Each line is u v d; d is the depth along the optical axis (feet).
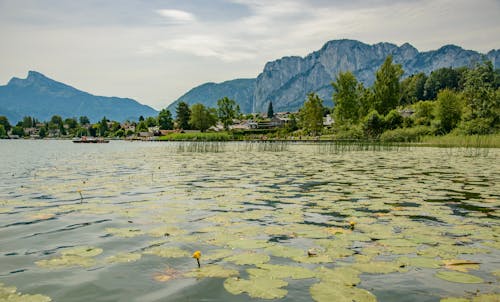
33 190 28.76
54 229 16.97
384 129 177.68
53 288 10.56
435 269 11.84
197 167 48.60
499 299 9.66
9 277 11.39
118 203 23.15
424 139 142.92
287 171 42.37
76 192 27.63
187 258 12.94
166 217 19.20
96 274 11.60
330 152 86.89
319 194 26.14
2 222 18.31
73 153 98.84
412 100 376.27
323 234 15.74
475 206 21.70
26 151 117.29
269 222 17.99
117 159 68.23
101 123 492.95
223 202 23.31
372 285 10.62
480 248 13.89
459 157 66.64
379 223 17.67
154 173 41.11
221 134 271.69
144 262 12.58
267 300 9.70
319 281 10.82
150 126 500.74
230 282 10.78
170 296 10.03
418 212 20.10
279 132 307.37
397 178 35.22
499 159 60.90
